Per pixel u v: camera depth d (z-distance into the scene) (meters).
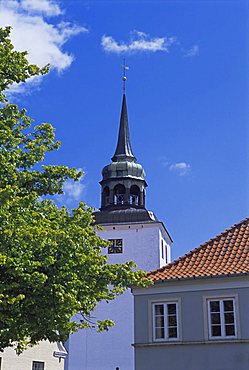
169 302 27.41
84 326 23.64
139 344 27.27
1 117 23.25
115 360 61.97
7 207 19.94
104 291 23.09
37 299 20.12
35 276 19.45
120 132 74.88
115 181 69.81
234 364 25.48
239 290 26.25
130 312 63.03
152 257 66.12
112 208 69.19
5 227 19.47
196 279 26.77
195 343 26.27
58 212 24.33
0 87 23.05
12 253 19.75
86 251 22.58
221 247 28.61
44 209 23.97
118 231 67.38
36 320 20.28
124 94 77.69
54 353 37.34
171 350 26.70
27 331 21.19
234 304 26.17
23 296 19.00
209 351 26.03
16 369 34.00
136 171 70.62
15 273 19.23
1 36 23.91
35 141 24.17
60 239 20.72
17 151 23.14
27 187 23.48
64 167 24.19
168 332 27.05
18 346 23.67
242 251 27.83
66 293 20.12
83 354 62.69
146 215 67.88
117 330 62.81
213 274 26.55
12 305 19.59
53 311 20.03
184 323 26.83
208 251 28.62
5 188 20.08
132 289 28.22
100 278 22.59
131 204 69.44
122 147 73.44
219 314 26.36
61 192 24.05
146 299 27.84
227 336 25.97
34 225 20.66
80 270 21.47
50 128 24.88
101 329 23.81
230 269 26.69
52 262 20.05
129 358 61.78
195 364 26.11
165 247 72.25
